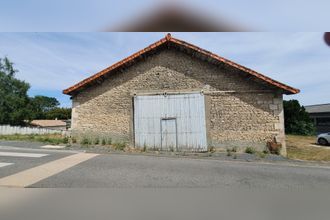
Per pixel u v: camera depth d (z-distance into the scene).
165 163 6.93
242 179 5.47
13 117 33.06
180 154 9.27
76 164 6.29
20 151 7.96
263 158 8.84
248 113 10.28
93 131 10.98
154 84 10.88
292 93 10.09
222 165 7.05
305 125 22.89
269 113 10.16
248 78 10.41
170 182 4.99
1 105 33.47
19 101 34.22
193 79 10.73
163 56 11.03
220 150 10.23
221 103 10.48
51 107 75.94
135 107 10.84
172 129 10.57
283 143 9.91
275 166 7.41
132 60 10.78
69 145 9.94
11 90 35.09
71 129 11.13
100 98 11.12
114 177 5.21
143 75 10.99
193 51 10.51
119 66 10.75
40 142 10.52
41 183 4.65
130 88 10.98
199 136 10.38
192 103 10.59
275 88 10.20
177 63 10.91
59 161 6.60
